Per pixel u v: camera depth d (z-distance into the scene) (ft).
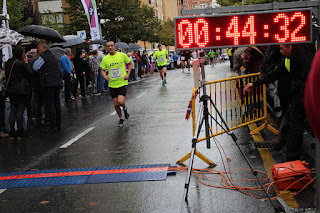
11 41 27.30
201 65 14.56
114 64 27.89
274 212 12.44
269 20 12.94
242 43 13.05
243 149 20.22
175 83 62.85
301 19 12.82
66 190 15.76
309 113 3.15
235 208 12.94
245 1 64.18
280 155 18.79
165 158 19.56
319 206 11.34
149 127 27.89
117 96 28.60
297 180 14.08
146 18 132.36
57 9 131.23
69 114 37.86
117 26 96.37
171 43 185.57
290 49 15.12
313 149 18.30
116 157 20.43
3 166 20.24
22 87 26.63
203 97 14.39
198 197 14.14
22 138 27.30
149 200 14.10
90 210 13.52
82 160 20.34
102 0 97.45
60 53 50.24
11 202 14.80
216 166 17.70
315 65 3.12
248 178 15.89
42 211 13.71
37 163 20.39
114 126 29.45
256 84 17.35
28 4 108.27
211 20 13.03
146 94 49.14
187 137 23.95
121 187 15.65
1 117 28.73
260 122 26.12
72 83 51.75
